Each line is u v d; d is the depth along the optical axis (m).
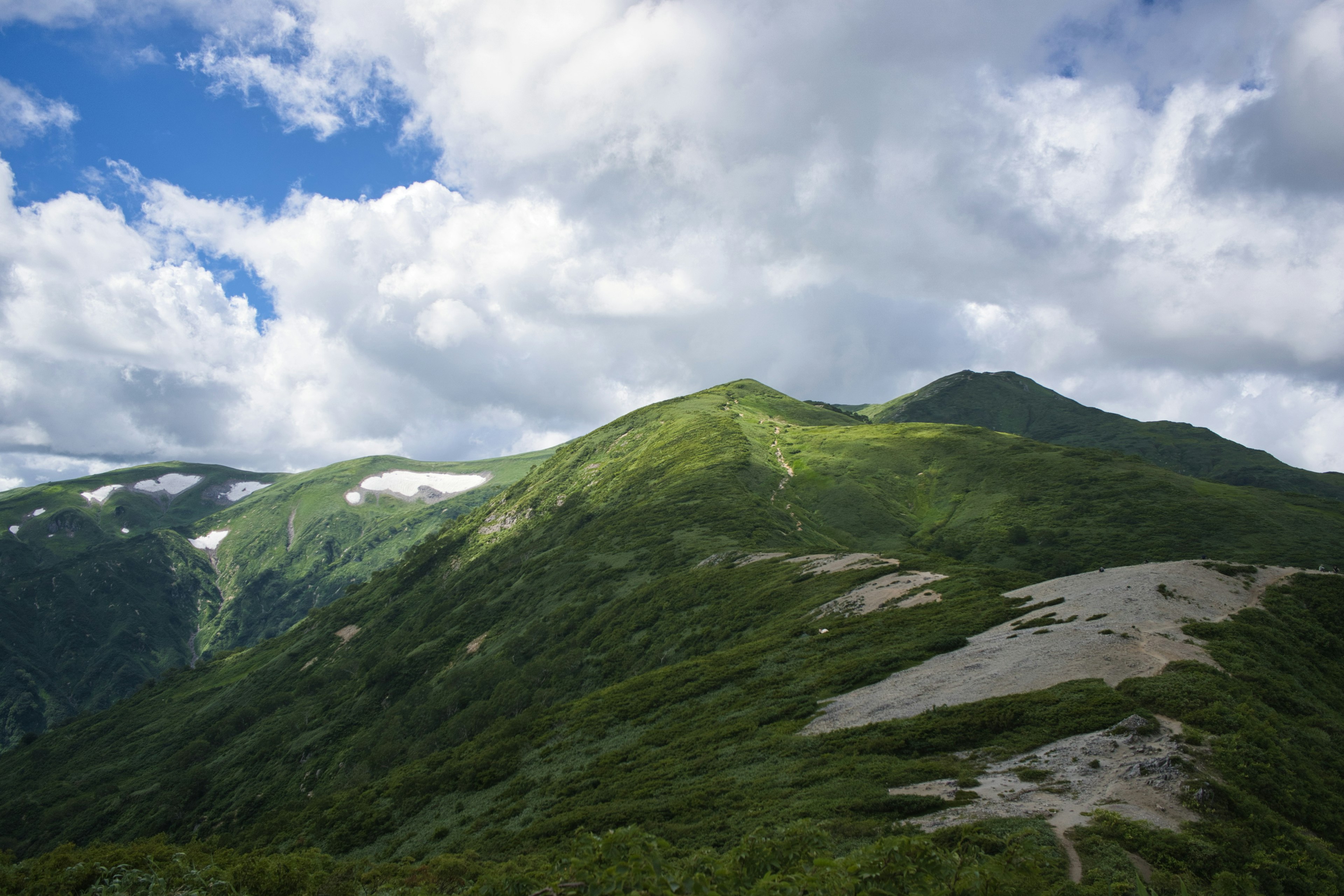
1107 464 158.12
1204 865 16.95
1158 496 138.88
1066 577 50.84
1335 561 109.06
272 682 171.12
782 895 9.87
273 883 21.14
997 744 26.94
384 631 168.75
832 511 150.38
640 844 10.45
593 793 40.91
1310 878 17.25
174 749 153.00
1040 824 19.09
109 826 116.56
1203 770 21.72
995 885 10.06
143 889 19.50
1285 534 121.00
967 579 56.19
